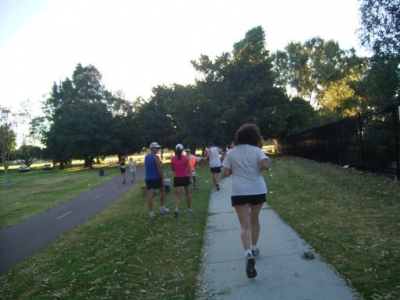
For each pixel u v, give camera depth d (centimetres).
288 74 5591
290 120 4112
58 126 5788
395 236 568
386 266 458
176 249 635
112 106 6606
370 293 392
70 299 473
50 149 6159
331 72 5397
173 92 5156
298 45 5603
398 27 2639
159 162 957
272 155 4022
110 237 789
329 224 675
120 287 490
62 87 7062
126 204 1309
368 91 4447
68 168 6588
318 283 436
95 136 5566
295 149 3250
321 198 934
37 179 3791
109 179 2797
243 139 509
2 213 1398
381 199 840
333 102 4897
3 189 2692
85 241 785
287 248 573
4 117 3700
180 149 936
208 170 2512
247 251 461
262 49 3897
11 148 4103
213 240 674
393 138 1149
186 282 482
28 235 940
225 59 3722
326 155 2055
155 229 807
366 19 2755
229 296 429
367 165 1381
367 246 535
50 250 746
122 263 588
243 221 493
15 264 675
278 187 1230
